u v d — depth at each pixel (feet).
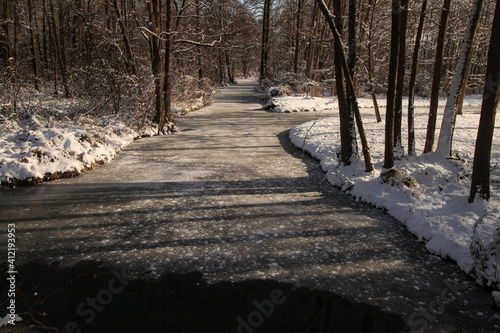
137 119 37.68
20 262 12.95
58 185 21.50
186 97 61.62
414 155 22.16
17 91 35.12
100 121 33.73
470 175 18.29
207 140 35.73
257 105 73.41
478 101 71.15
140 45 55.57
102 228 15.66
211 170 24.94
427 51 75.87
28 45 81.30
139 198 19.33
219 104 75.20
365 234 15.44
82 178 22.94
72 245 14.19
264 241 14.62
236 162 27.27
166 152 30.40
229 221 16.46
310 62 73.00
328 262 13.14
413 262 13.25
